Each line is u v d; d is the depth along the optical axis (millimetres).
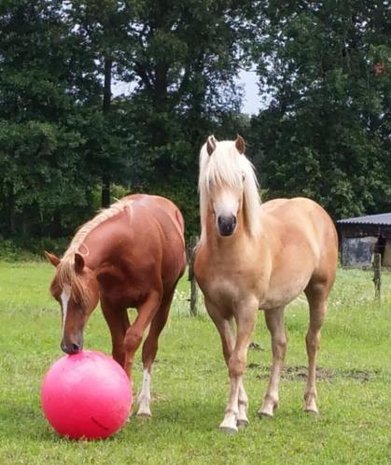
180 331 13727
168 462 6148
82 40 40250
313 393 8094
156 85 43250
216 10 42812
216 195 6652
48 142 37125
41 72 38531
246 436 6941
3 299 17812
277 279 7387
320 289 8148
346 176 41938
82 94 41375
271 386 7875
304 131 42250
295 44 40969
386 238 35312
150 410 7820
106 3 38688
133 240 7254
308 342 8180
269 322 7906
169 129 41562
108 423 6574
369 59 41062
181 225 8438
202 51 42781
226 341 7285
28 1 39156
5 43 39312
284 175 41969
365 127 44469
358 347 13562
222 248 6910
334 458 6441
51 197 37969
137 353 11703
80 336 6453
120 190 43844
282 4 44031
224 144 6840
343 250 36438
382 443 6934
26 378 9539
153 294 7504
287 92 42656
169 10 41938
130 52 39875
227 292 7008
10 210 40531
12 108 39406
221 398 8672
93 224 7070
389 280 24688
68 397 6484
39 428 7039
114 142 39938
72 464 6016
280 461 6293
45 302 17641
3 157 36938
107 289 7418
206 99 44406
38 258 36906
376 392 9344
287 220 7777
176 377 10008
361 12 43969
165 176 43188
